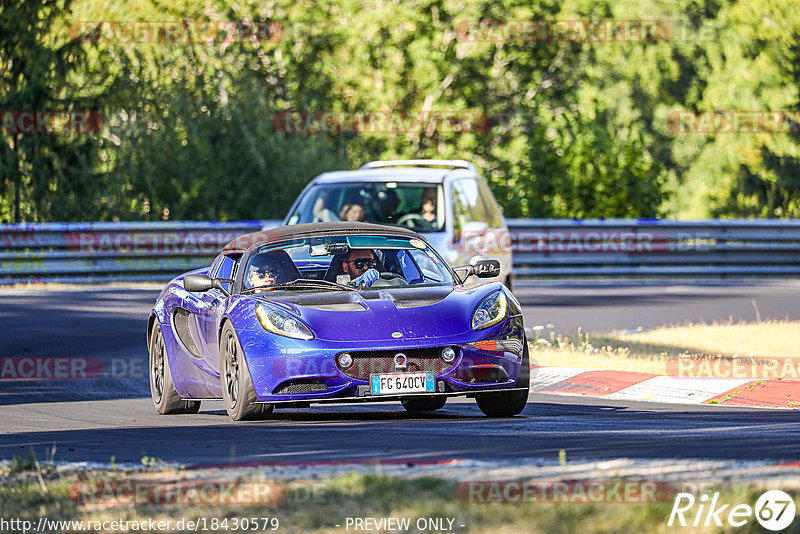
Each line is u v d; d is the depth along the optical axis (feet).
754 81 556.51
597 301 240.53
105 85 359.66
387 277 113.19
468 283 115.34
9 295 246.88
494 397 108.99
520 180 364.79
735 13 570.05
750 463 72.18
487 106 533.96
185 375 117.91
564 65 552.82
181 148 359.87
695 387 129.18
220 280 115.03
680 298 247.50
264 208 365.81
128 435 99.40
